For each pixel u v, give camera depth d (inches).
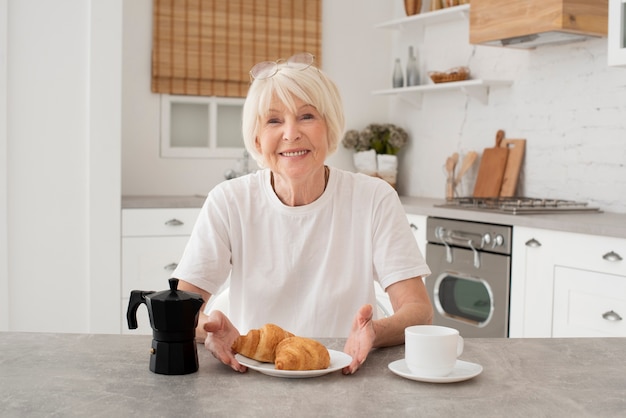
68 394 46.5
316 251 77.2
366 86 209.2
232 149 196.2
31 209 152.3
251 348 53.8
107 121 155.4
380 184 79.4
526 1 145.9
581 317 122.6
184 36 186.5
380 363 55.3
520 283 133.0
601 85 151.7
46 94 151.9
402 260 75.6
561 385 49.2
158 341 51.3
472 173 183.2
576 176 157.3
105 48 154.4
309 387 48.5
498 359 56.0
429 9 196.4
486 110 178.7
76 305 156.2
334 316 76.1
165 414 42.8
